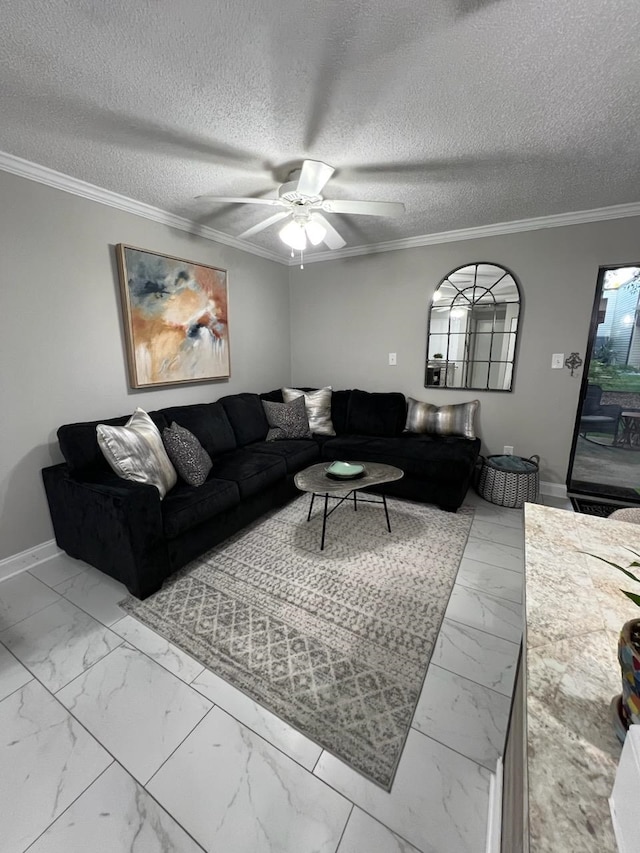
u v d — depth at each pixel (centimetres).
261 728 130
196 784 113
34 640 169
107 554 199
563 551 100
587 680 63
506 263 321
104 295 255
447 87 151
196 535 219
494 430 349
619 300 352
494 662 155
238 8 116
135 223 269
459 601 192
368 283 389
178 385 316
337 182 238
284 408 367
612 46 130
